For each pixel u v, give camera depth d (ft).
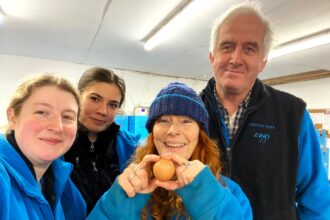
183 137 2.86
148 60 17.13
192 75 22.25
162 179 2.49
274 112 3.69
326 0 8.31
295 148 3.55
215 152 3.13
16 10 9.87
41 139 2.39
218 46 3.61
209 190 2.47
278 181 3.47
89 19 10.54
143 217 2.78
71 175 3.72
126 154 4.73
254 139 3.57
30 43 14.16
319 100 19.66
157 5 9.18
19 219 2.11
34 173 2.53
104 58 16.99
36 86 2.47
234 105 3.75
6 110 2.58
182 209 2.84
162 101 2.95
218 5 8.70
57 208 2.73
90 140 4.27
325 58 14.97
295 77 20.59
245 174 3.51
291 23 10.09
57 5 9.42
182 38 12.36
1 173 2.10
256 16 3.51
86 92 4.17
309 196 3.77
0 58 16.58
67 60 17.90
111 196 2.58
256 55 3.49
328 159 15.25
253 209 3.43
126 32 11.99
